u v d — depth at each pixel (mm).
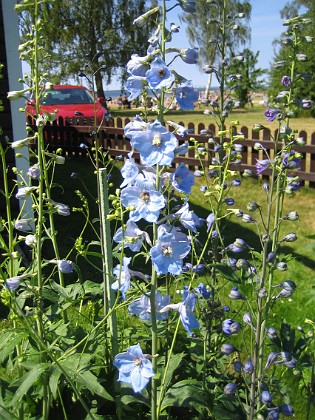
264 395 2199
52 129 11648
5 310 4320
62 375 2217
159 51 1945
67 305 2551
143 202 1966
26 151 5340
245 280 2865
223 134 2518
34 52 2363
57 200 7887
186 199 2424
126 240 2143
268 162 2467
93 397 2547
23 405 2363
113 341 2598
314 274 5262
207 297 2641
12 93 2369
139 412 2521
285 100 2723
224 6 3262
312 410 2988
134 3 23453
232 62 3328
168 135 1885
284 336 2744
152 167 2064
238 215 2422
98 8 21750
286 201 8172
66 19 20406
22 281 2346
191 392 2223
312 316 4242
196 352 2777
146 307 2234
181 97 1948
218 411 2283
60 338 2523
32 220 2473
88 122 11016
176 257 1974
